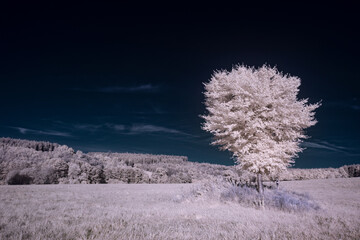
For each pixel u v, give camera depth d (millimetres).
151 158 169875
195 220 7660
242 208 11000
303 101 13430
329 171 95562
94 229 5637
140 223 6812
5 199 13586
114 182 90812
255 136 13422
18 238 4766
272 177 17828
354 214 9484
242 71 14648
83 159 106312
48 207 10211
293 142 12852
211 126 14328
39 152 105312
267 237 5160
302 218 8195
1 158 82562
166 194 20188
